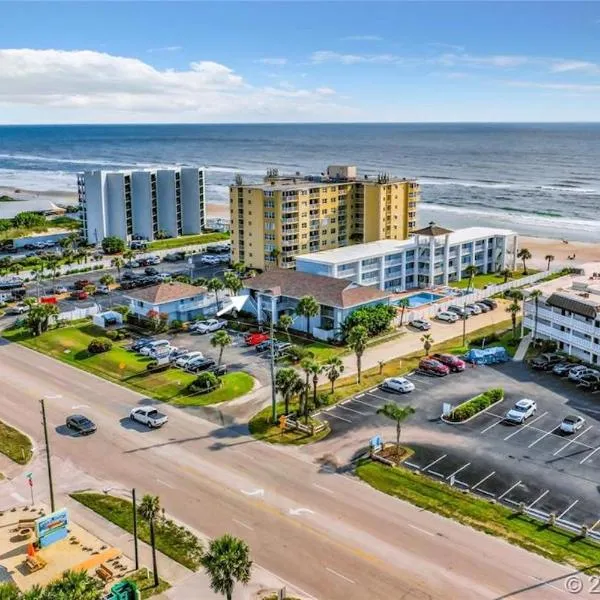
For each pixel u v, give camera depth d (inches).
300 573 2239.2
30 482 2709.2
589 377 3900.1
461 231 7003.0
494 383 3937.0
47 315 4909.0
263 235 6653.5
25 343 4712.1
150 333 4906.5
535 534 2447.1
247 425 3366.1
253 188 6614.2
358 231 7022.6
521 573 2233.0
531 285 6284.5
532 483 2805.1
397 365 4217.5
